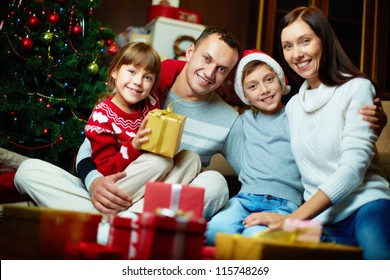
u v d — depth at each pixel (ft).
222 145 6.02
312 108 5.01
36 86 9.22
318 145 4.90
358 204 4.66
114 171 5.13
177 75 6.15
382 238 4.16
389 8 11.99
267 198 5.35
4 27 8.95
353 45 12.12
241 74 5.81
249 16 13.21
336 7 12.16
